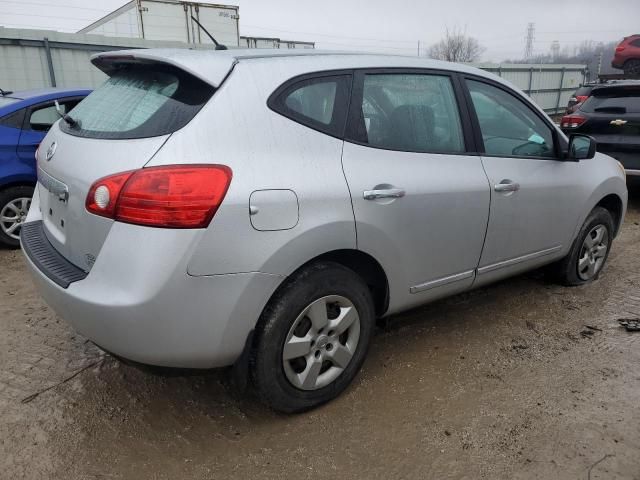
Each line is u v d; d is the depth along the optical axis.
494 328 3.65
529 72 23.89
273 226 2.29
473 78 3.34
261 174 2.28
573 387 2.95
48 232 2.76
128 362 2.34
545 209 3.65
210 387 2.97
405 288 2.96
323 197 2.44
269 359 2.45
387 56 2.99
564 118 7.32
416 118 2.98
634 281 4.53
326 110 2.62
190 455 2.44
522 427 2.61
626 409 2.75
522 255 3.63
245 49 2.72
